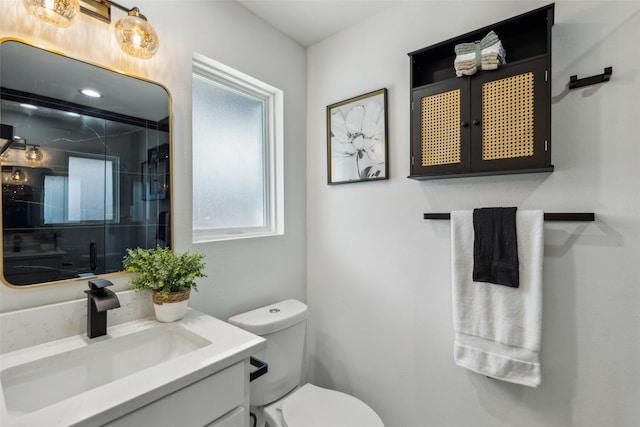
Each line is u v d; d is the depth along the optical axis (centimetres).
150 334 103
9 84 88
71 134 99
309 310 194
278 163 181
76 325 97
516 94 111
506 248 115
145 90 117
